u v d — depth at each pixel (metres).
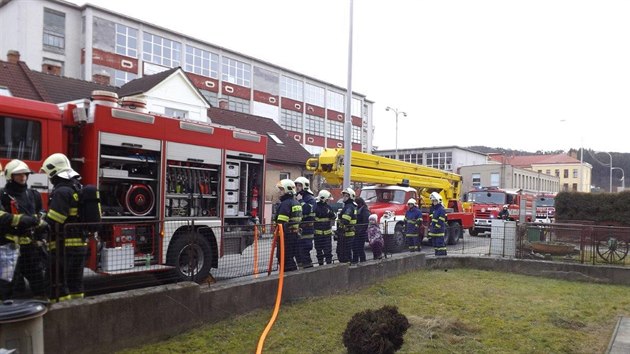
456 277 10.48
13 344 3.39
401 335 5.46
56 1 33.34
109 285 6.71
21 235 5.04
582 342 6.03
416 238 12.19
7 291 4.98
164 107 23.00
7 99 6.30
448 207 19.97
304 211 8.80
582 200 21.00
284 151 28.06
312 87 52.97
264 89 47.50
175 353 5.05
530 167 93.75
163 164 7.67
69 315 4.65
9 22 33.34
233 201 8.91
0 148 6.19
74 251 5.27
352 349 5.21
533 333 6.30
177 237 7.53
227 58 43.84
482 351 5.57
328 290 8.15
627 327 6.61
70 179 5.39
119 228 6.75
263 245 7.80
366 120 62.41
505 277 10.70
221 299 6.22
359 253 9.86
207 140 8.38
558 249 11.57
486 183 53.47
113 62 35.22
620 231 11.20
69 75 34.00
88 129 6.89
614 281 10.30
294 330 6.02
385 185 16.42
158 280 7.30
